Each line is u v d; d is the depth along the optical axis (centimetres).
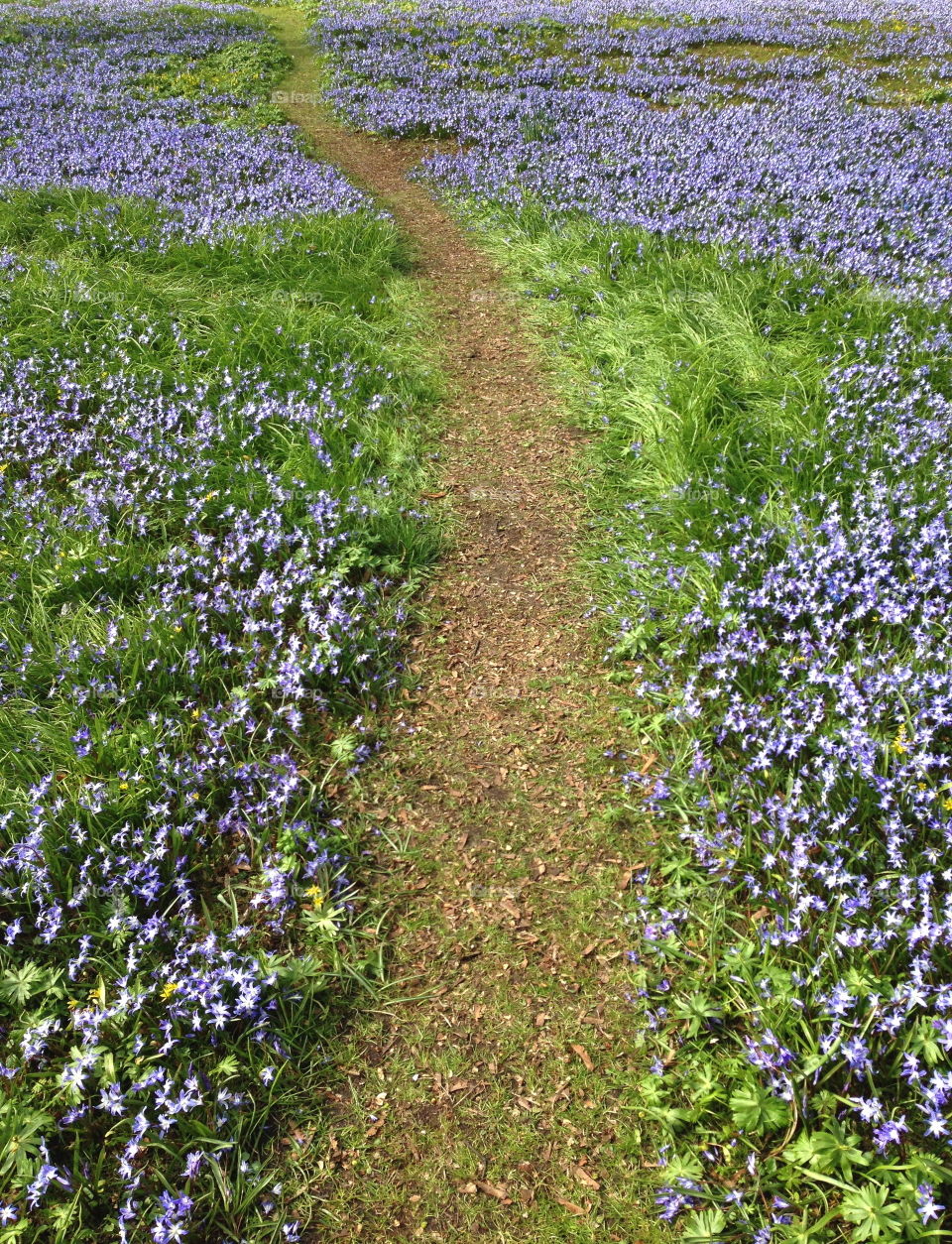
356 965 350
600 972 350
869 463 568
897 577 482
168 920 354
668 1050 319
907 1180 256
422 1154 295
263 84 1847
